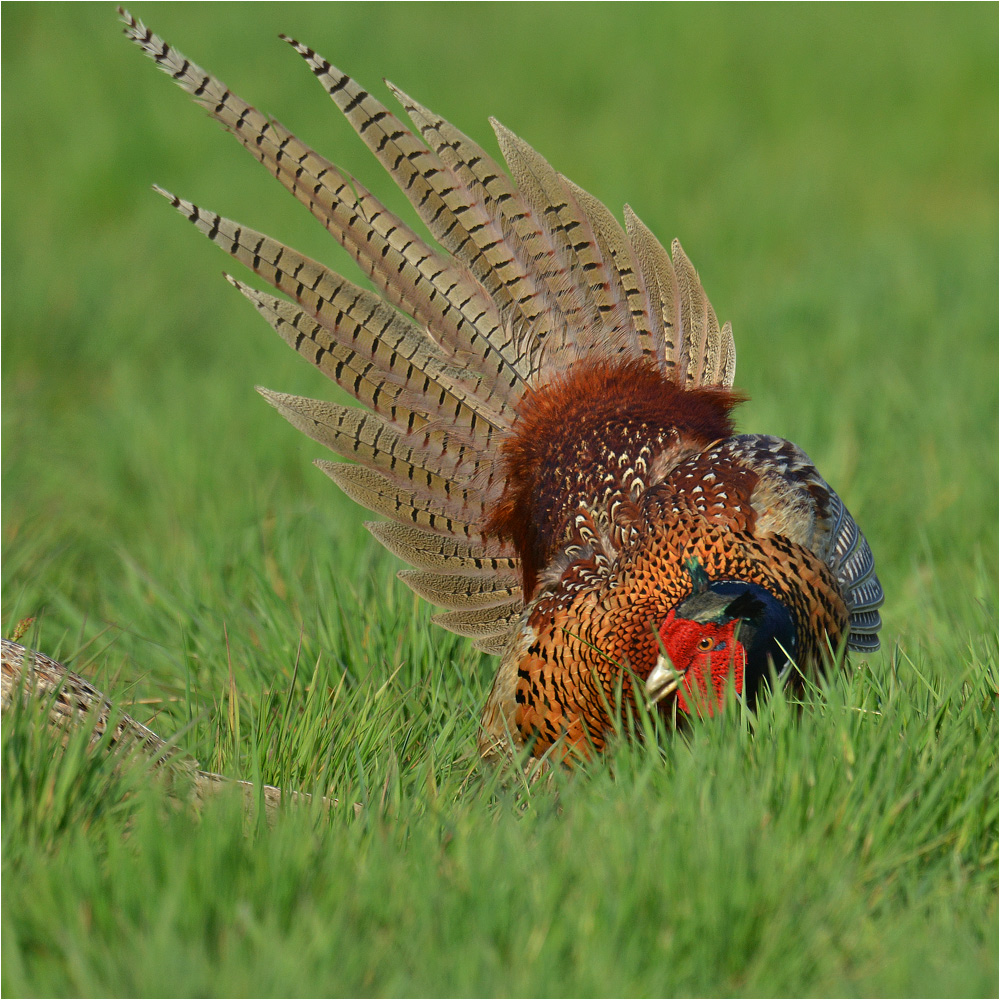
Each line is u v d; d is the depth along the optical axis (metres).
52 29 40.25
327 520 13.73
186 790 7.89
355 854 7.36
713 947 6.78
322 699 9.41
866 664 9.14
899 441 15.55
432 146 9.88
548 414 9.83
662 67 38.69
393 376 9.93
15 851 7.06
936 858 7.68
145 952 6.28
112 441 17.22
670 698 8.30
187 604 11.84
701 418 9.81
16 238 28.22
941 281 22.72
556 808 8.16
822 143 34.72
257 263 9.75
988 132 34.69
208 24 40.75
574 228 10.13
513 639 9.24
